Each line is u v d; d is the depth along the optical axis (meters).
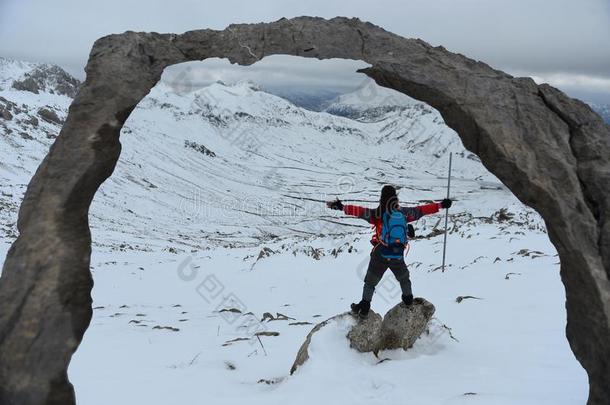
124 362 7.78
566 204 4.23
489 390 5.75
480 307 10.62
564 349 7.18
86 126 4.17
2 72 155.75
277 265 22.20
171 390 6.33
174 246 63.94
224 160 186.75
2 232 39.81
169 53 4.51
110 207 89.12
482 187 176.62
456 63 4.55
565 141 4.34
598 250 4.17
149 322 11.96
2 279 3.91
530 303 10.42
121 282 20.83
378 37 4.59
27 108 118.50
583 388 5.64
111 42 4.39
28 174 82.00
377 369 6.59
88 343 9.26
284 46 4.63
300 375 6.46
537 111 4.40
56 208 4.03
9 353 3.77
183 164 159.00
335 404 5.61
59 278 3.94
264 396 5.97
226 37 4.59
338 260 21.94
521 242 19.95
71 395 3.85
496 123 4.35
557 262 14.95
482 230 24.19
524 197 4.41
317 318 12.27
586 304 4.22
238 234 92.06
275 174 181.62
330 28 4.61
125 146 148.00
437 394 5.70
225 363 7.68
